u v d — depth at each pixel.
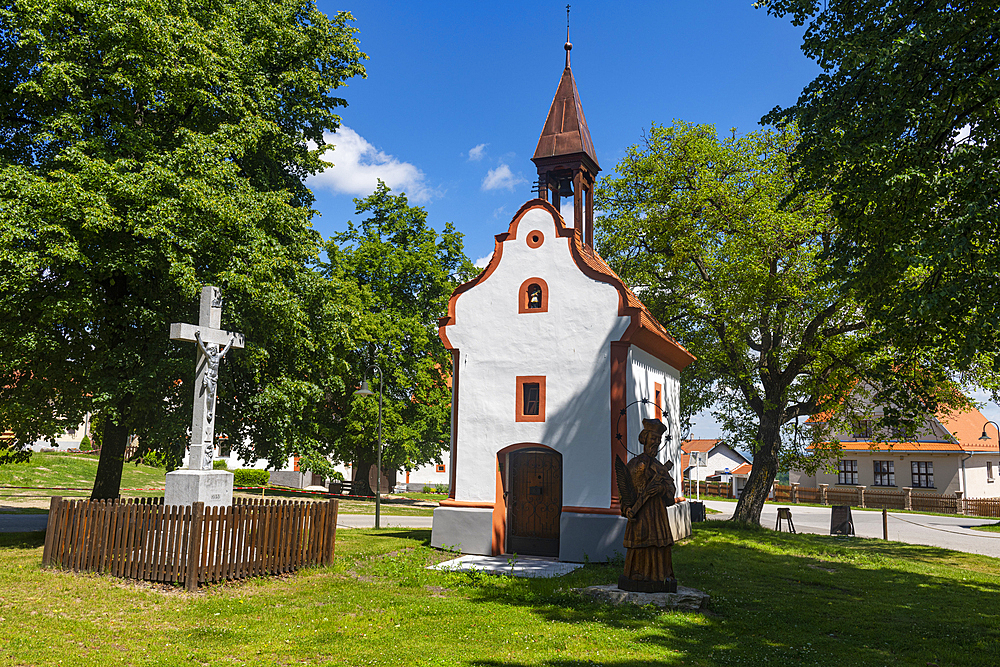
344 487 41.41
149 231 12.98
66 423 15.40
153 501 11.27
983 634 9.20
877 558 16.64
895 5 11.63
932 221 11.05
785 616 9.80
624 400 14.72
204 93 15.15
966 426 45.00
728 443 25.23
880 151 10.93
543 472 15.73
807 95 12.79
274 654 7.11
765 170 22.73
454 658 7.11
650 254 24.72
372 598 10.03
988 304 9.85
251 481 47.50
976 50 10.95
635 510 10.41
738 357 23.72
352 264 34.59
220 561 10.27
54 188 12.48
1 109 15.17
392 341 33.28
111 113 15.30
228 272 14.48
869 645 8.42
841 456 24.45
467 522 15.34
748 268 21.41
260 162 18.30
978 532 26.59
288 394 16.58
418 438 34.12
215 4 16.94
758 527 21.89
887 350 18.06
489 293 16.33
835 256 12.86
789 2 13.09
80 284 13.22
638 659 7.27
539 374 15.50
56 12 13.81
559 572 12.92
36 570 10.58
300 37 18.22
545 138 18.61
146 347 15.22
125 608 8.79
